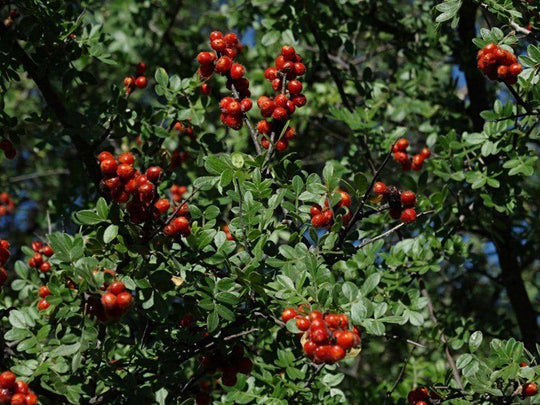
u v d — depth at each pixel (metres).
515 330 1.35
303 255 0.90
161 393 0.91
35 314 0.95
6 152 1.02
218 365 0.93
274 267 0.91
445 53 1.24
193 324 0.94
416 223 1.04
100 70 1.69
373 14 1.20
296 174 0.93
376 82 1.16
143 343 0.95
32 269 1.02
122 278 0.88
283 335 0.96
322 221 0.91
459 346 1.06
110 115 1.03
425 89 1.32
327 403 0.98
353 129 1.11
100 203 0.88
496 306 1.57
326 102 1.34
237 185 0.91
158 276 0.89
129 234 0.91
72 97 1.18
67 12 1.06
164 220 0.91
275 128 0.93
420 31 1.22
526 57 0.93
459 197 1.09
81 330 0.87
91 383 0.94
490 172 1.04
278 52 1.37
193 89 1.04
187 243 0.90
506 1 0.94
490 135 1.02
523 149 1.02
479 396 0.94
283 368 0.98
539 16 0.96
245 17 1.34
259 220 0.91
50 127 1.07
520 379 0.92
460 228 1.08
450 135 1.06
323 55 1.14
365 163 1.13
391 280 1.02
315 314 0.85
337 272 0.96
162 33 1.57
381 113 1.24
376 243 0.98
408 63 1.23
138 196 0.88
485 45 0.93
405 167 1.07
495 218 1.08
